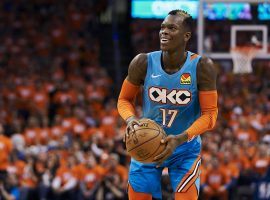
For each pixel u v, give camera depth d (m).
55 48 36.22
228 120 29.47
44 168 23.17
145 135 8.88
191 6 36.25
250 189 23.27
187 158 9.77
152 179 9.84
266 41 20.94
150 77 9.52
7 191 22.55
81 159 23.52
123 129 25.30
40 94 30.75
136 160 9.19
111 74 37.22
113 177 22.80
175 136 8.98
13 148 23.67
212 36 21.19
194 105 9.52
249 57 21.00
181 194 9.71
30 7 38.72
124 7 40.31
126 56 38.50
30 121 26.61
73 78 33.59
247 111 29.70
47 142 25.45
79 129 27.20
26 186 22.64
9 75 33.09
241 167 23.75
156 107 9.56
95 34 38.50
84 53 36.16
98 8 39.97
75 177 23.08
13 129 26.61
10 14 38.12
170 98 9.44
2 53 35.22
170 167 9.86
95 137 24.69
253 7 21.00
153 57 9.55
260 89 32.41
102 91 32.28
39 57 35.28
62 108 30.00
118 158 24.08
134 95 9.90
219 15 21.14
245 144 25.08
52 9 38.84
